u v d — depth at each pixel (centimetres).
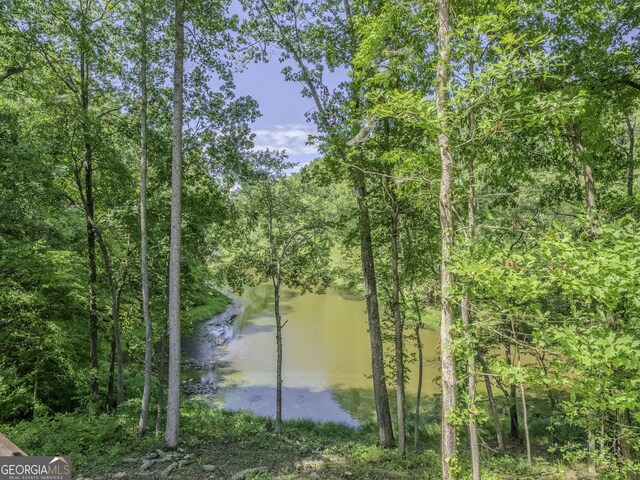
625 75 792
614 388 473
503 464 1140
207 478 853
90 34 1020
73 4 1168
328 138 947
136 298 1457
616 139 1077
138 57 1094
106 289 1430
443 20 568
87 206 1317
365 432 1591
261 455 1027
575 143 825
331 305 4166
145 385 1134
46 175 1077
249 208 1485
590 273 369
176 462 925
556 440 1461
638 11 760
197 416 1485
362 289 1451
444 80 573
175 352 1045
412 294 1292
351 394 2105
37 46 1016
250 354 2712
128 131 1270
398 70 688
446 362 570
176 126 1050
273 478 869
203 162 1308
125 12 1108
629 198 820
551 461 1201
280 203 1481
